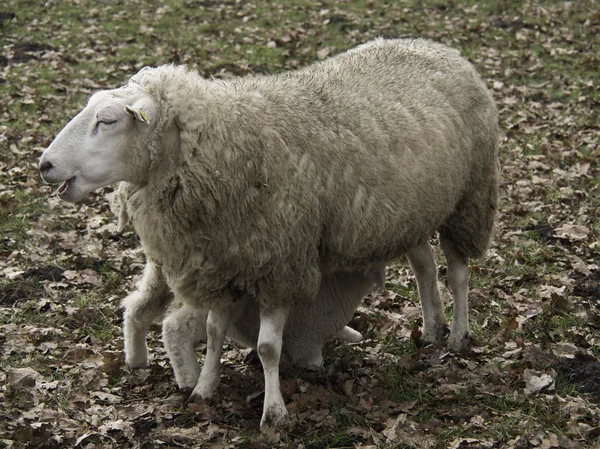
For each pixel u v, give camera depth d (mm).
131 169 5660
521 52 16094
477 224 7305
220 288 5988
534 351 6895
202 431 5988
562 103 13883
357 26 17141
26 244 9141
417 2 18625
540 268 8727
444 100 6922
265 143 5766
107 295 8219
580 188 10719
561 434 5820
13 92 13438
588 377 6621
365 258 6402
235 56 15477
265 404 6008
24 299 8062
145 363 6996
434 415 6188
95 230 9523
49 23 16734
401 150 6391
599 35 16969
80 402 6266
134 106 5516
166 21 17141
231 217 5730
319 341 6922
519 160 11547
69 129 5512
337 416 6145
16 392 6359
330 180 5992
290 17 17562
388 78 6707
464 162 6980
